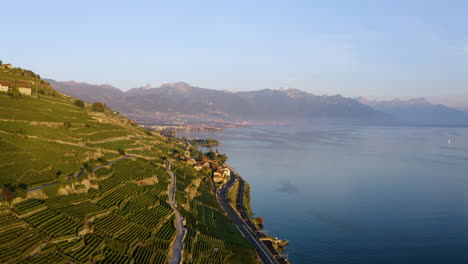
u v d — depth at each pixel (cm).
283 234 19962
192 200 19938
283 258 16338
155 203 15225
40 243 9038
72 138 18600
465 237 19912
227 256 13600
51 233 9575
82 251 9506
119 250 10338
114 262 9588
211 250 13475
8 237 8762
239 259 13962
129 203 14112
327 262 16725
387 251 18050
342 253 17738
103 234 10975
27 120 17925
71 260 9044
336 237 19688
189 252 12169
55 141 17012
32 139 15875
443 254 17825
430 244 18975
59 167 13962
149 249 11256
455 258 17412
